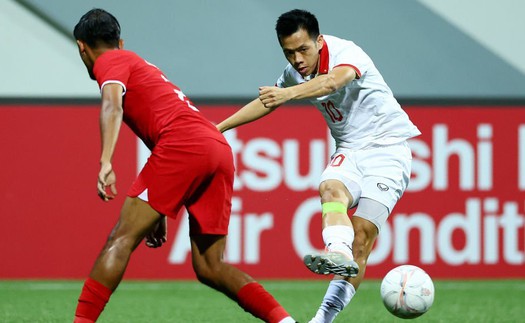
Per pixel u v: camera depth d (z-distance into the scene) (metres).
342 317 26.55
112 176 16.20
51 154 35.84
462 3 40.91
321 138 35.97
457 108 36.38
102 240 35.94
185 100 17.52
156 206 16.83
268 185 35.88
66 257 35.94
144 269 35.94
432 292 20.44
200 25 40.59
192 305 29.52
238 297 17.11
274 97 17.91
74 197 35.88
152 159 16.95
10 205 35.75
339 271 17.39
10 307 28.56
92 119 35.97
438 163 36.28
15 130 35.78
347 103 20.17
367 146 20.36
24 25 38.94
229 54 40.53
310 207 35.94
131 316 26.64
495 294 32.66
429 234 36.19
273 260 35.91
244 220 35.81
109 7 40.25
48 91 38.91
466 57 40.81
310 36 18.92
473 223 36.34
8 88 38.72
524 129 36.53
